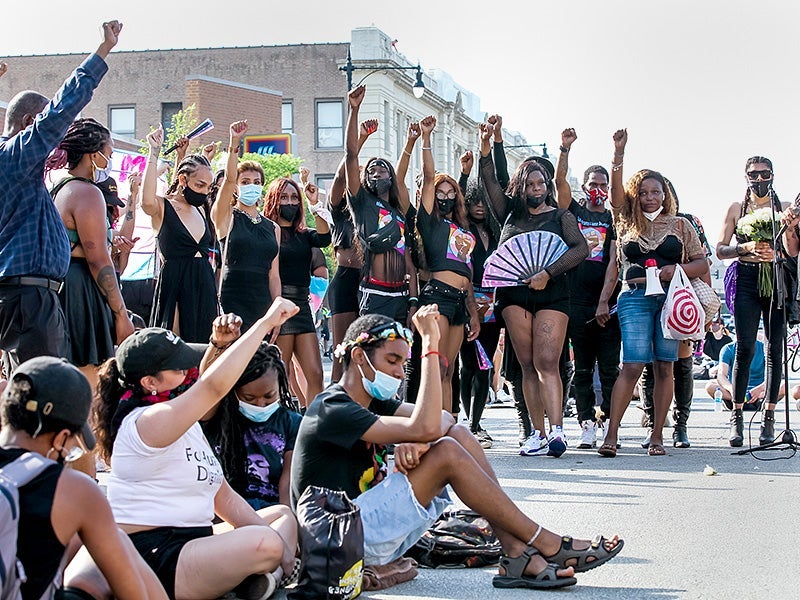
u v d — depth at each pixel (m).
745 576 5.21
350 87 32.22
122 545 3.66
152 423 4.45
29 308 5.59
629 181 9.41
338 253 9.41
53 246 5.67
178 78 55.97
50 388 3.48
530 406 9.63
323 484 5.14
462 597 4.92
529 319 9.41
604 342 10.20
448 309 9.22
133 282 10.41
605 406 10.39
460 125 60.44
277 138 45.34
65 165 6.15
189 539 4.57
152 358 4.52
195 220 7.80
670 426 11.69
